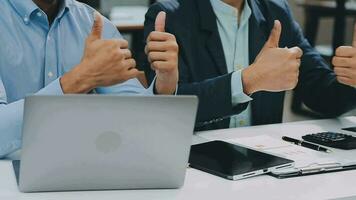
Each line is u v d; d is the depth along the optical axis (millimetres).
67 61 1896
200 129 2029
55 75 1875
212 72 2125
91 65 1563
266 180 1475
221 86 1899
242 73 1892
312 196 1369
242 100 1906
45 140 1285
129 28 3914
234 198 1343
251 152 1648
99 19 1605
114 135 1314
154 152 1350
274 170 1511
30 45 1849
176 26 2094
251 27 2197
